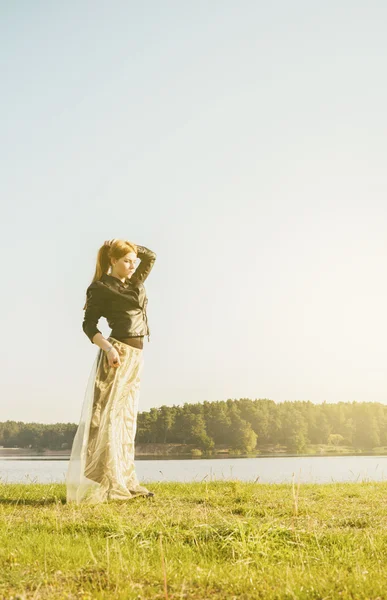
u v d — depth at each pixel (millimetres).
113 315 7391
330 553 4160
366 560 3938
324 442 137250
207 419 134250
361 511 6035
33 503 7008
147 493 7250
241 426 132250
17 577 3418
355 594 3100
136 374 7434
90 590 3219
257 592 3191
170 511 6047
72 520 5422
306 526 5039
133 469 7324
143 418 131125
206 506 6523
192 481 10672
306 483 10406
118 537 4641
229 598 3113
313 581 3318
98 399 7078
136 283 7617
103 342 7141
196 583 3404
